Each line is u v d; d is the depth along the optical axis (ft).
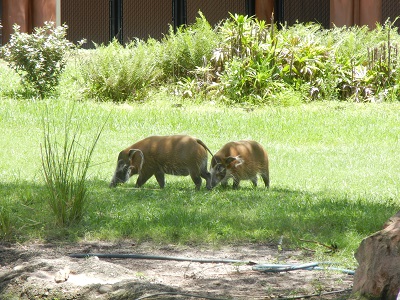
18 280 25.31
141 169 42.45
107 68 77.00
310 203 37.93
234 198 39.42
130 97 76.23
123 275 26.14
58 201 33.42
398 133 63.93
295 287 24.66
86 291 23.85
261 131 63.36
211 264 28.07
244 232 32.04
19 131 60.13
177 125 64.49
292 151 56.95
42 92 75.77
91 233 32.14
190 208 36.52
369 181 46.88
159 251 29.99
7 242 31.17
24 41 75.20
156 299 22.33
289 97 75.46
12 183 42.63
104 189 41.39
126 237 31.83
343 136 62.69
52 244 31.04
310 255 29.27
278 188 44.21
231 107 74.54
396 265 20.15
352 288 22.30
